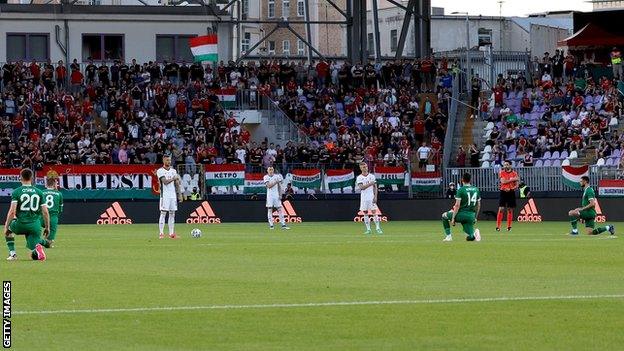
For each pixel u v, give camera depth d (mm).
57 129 128750
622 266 56000
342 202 120000
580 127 129125
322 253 65375
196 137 130000
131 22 147875
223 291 44562
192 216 116562
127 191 116938
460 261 59094
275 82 143125
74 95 135250
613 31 155375
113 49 147750
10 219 59500
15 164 118500
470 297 42500
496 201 116875
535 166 121438
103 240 80125
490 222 112250
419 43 156125
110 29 147375
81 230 98000
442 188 122625
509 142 129750
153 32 148625
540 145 127438
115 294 43500
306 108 139875
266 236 85188
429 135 136125
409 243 74438
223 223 114562
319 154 125750
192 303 40812
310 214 119375
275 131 137875
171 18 148625
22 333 34156
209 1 154625
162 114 134250
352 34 156250
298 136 136500
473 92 138500
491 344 32312
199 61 140750
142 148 124000
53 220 69750
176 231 95312
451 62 150500
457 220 75938
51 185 69688
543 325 35594
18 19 144375
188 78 139875
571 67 143750
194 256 63344
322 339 33125
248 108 138875
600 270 53719
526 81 146375
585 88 136875
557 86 138750
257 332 34312
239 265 56938
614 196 115125
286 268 55000
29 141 124062
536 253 64750
